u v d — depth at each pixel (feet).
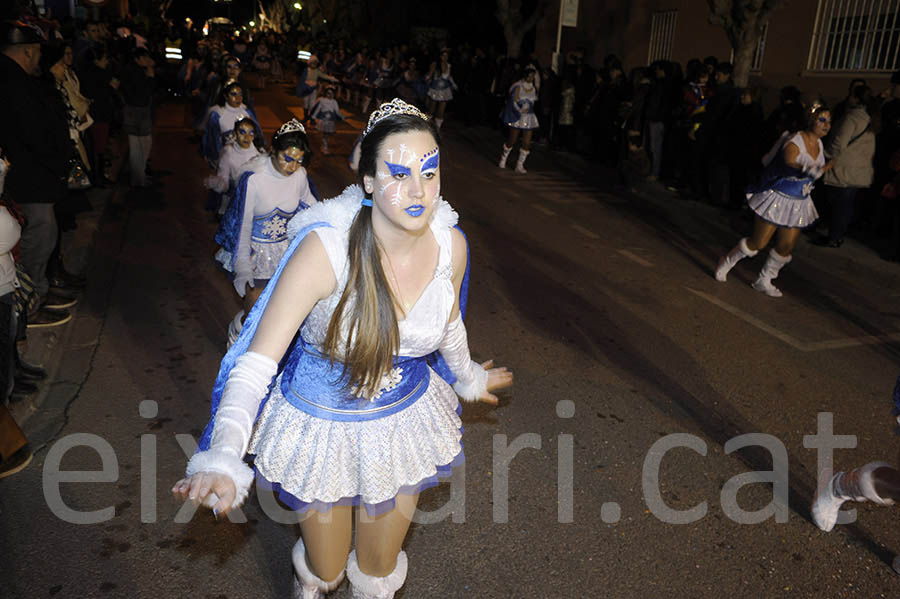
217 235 13.82
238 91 24.48
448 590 9.50
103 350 15.84
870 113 29.58
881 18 36.47
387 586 7.47
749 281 23.84
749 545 10.75
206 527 10.38
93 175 29.17
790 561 10.46
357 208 6.34
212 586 9.31
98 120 28.91
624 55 55.67
